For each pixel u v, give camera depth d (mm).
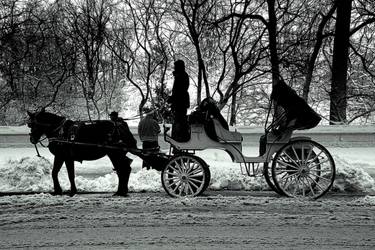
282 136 10773
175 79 11312
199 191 10711
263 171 11492
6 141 19609
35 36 26703
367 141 20094
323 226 8250
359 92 26844
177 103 11156
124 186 11312
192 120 10922
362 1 27031
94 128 11445
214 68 26500
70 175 11422
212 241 7410
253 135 19125
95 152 11422
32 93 26984
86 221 8641
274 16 22750
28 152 18516
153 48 25812
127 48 25734
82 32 26875
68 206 9836
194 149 10906
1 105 26109
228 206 9773
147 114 12133
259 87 27109
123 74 27297
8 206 9898
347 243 7293
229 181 12156
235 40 23734
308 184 10695
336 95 24094
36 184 12266
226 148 10875
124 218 8828
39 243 7355
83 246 7195
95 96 27266
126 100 29641
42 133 11602
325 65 28156
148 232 7926
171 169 11000
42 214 9180
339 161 12164
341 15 23953
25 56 26172
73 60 25969
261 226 8258
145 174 12703
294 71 24172
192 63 26891
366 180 11961
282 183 10797
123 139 11445
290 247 7109
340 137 20141
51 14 27625
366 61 27438
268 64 24984
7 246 7215
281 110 12383
